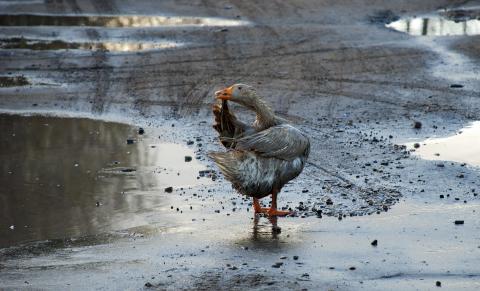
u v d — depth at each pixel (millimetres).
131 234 12383
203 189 14453
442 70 23125
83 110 19969
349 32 27938
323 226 12453
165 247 11766
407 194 13875
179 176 15195
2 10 31359
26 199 14117
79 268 11016
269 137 12664
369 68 23422
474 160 15734
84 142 17469
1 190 14570
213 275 10648
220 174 15273
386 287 10227
